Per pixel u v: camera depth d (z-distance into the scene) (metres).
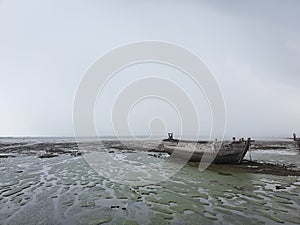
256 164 20.47
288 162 22.05
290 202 9.80
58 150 34.75
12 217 8.27
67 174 15.89
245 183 13.25
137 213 8.67
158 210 8.97
